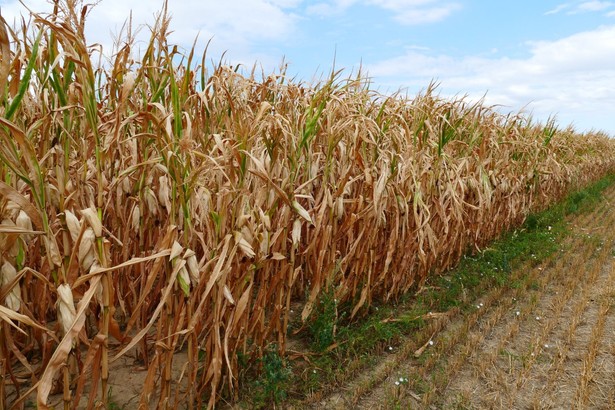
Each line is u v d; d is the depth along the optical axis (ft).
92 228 6.77
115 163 11.14
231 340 10.26
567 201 38.42
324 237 11.78
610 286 18.90
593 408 10.83
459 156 21.11
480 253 22.38
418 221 14.51
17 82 7.30
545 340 14.39
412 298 17.16
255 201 10.22
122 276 12.28
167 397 8.72
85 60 6.75
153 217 10.53
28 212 6.21
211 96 11.26
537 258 22.21
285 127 10.77
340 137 12.46
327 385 11.26
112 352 11.68
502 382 11.82
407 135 14.53
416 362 12.81
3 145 5.88
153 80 9.65
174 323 8.84
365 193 13.79
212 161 8.29
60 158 7.53
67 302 6.42
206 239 10.78
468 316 15.51
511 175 24.26
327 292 13.11
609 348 13.87
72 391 9.98
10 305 6.63
